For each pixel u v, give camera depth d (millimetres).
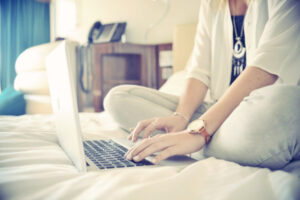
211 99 1045
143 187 370
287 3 671
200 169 456
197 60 1055
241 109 568
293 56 647
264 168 489
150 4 2629
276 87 544
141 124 757
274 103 518
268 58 653
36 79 2555
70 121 536
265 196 375
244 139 533
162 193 367
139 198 351
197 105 918
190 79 983
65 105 572
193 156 715
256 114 530
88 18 3447
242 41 979
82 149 496
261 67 654
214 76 1021
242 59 979
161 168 483
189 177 418
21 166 515
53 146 759
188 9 2309
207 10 1068
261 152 522
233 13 1005
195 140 603
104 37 2545
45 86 2482
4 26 4109
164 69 2371
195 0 2246
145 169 483
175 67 2186
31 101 2445
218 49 1019
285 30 661
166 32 2508
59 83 606
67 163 589
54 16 4398
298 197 354
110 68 2406
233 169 467
